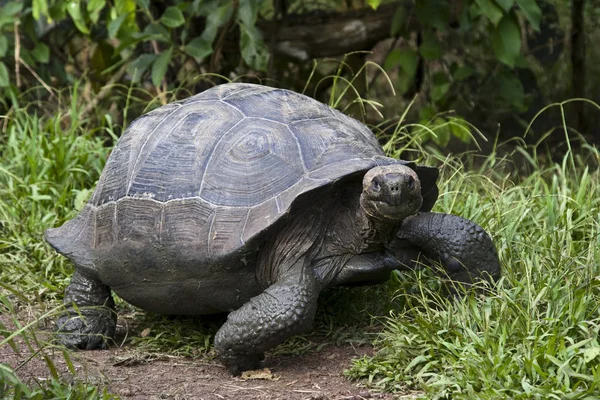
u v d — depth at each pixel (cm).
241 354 529
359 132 608
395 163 551
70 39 1188
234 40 1136
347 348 585
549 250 658
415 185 517
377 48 1374
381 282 596
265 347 523
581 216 712
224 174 551
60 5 984
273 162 549
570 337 502
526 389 444
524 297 553
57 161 896
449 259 568
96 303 613
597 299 551
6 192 853
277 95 610
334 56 1145
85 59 1200
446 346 507
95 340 603
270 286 543
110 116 1037
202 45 979
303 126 577
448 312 544
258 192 539
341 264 560
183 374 543
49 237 628
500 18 945
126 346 611
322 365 554
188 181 557
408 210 520
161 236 552
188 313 585
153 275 564
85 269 602
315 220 551
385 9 1123
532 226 734
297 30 1122
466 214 751
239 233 527
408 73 1041
